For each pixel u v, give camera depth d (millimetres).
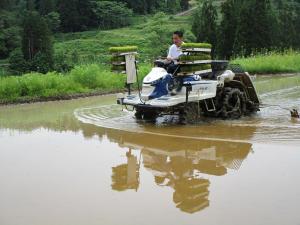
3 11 62531
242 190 4508
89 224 3803
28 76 14305
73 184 4895
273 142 6586
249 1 29797
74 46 54188
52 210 4141
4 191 4730
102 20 68312
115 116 9656
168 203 4250
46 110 11117
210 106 9180
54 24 63406
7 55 51625
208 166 5500
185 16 67688
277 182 4680
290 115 9289
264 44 29406
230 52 30828
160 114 9188
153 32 54281
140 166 5613
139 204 4242
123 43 53906
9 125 8898
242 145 6512
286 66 22516
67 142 7105
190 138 7180
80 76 15359
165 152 6309
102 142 7059
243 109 9406
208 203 4203
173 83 8578
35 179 5113
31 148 6742
